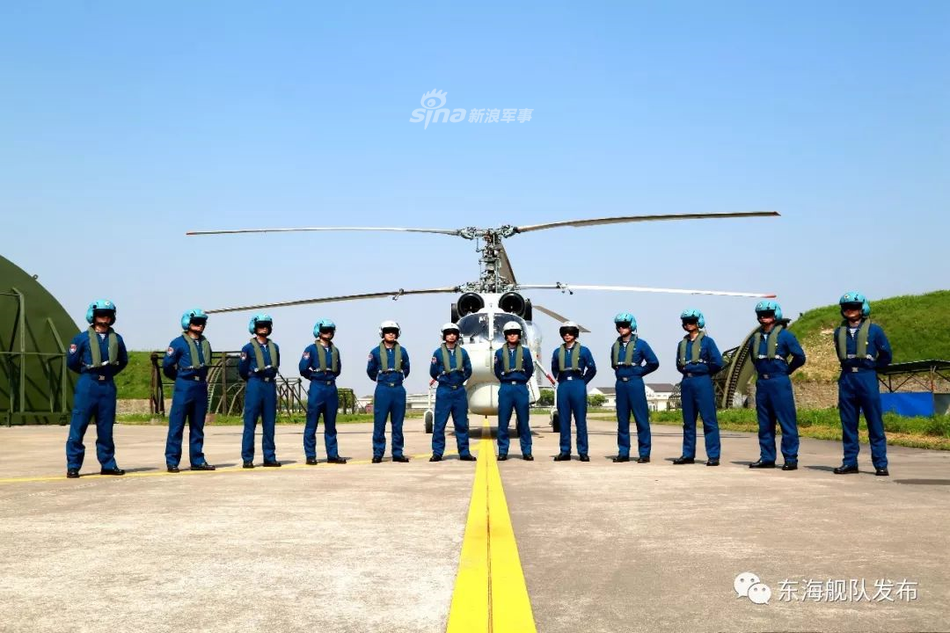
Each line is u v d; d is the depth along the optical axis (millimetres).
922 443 14984
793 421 10531
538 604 3820
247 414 11484
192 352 10969
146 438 22406
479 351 16422
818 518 6250
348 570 4512
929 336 38812
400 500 7449
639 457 11914
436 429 12133
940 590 4039
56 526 6047
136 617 3613
